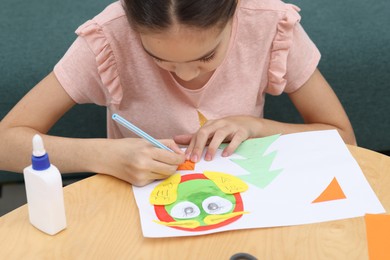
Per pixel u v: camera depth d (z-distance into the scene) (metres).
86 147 0.94
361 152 0.93
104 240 0.76
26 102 1.10
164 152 0.88
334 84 1.71
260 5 1.09
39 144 0.73
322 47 1.69
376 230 0.76
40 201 0.75
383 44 1.70
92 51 1.08
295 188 0.84
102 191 0.86
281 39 1.11
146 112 1.17
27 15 1.89
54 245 0.75
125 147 0.90
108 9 1.10
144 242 0.75
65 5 1.94
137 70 1.12
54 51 1.71
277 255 0.72
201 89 1.12
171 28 0.80
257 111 1.24
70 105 1.14
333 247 0.73
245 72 1.14
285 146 0.94
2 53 1.71
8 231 0.77
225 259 0.72
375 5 1.86
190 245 0.74
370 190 0.83
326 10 1.84
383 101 1.75
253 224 0.77
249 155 0.93
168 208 0.81
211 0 0.79
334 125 1.16
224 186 0.85
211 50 0.86
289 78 1.17
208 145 0.97
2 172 1.74
